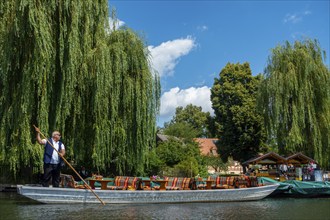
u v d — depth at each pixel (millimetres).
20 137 13039
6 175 17219
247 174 23594
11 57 13375
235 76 46344
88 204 12492
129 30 17938
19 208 11094
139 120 16891
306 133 24234
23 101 13086
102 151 15625
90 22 15797
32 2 13188
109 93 16219
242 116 41500
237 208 12633
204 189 15195
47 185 12141
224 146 43719
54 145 12305
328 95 24188
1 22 14117
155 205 12977
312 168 21250
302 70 24281
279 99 24234
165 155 31484
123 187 14094
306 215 10945
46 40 13297
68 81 14109
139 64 17500
